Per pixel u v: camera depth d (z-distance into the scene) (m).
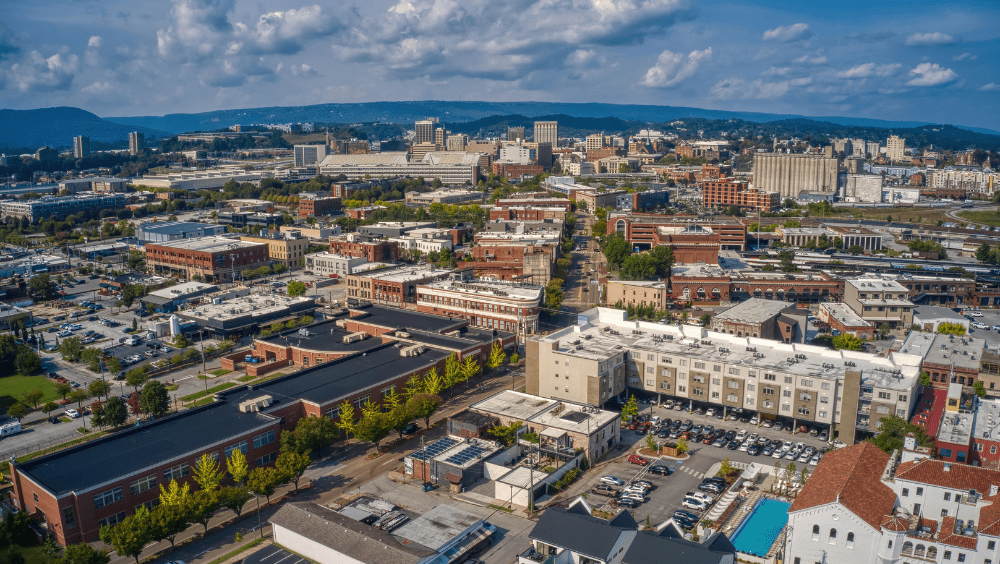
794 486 145.50
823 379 167.25
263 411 166.38
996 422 156.00
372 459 163.00
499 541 128.50
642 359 192.75
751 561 120.56
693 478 153.12
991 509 105.62
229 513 141.00
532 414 171.50
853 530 109.12
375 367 197.50
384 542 117.44
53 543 128.12
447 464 149.50
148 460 141.00
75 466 138.12
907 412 162.00
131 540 117.75
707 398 183.75
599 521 115.81
